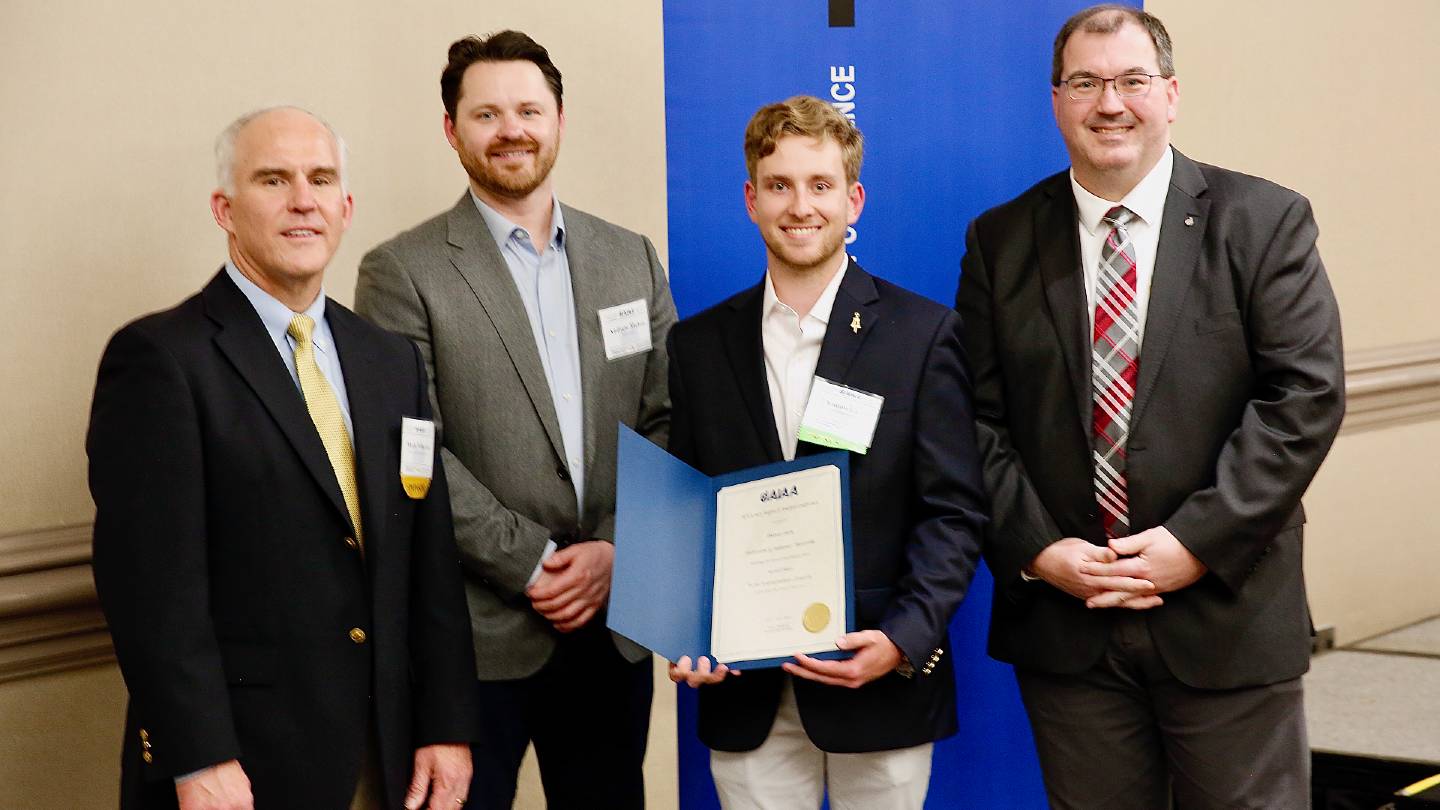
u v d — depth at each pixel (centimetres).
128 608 188
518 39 254
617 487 226
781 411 235
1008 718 305
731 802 235
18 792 264
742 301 242
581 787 260
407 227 308
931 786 304
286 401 202
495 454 249
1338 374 229
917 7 299
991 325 249
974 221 258
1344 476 420
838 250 235
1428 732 314
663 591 225
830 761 235
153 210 277
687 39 296
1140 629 234
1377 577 430
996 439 244
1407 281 436
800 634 218
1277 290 229
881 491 228
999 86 303
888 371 230
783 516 224
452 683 216
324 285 296
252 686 197
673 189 299
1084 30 234
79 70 267
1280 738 235
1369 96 425
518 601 248
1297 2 408
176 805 194
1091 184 240
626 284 264
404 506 214
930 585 220
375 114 302
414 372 222
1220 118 395
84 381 271
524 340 252
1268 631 232
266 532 199
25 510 264
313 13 293
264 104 288
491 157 250
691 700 304
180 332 198
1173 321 233
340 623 203
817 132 228
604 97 329
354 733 202
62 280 267
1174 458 232
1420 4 435
